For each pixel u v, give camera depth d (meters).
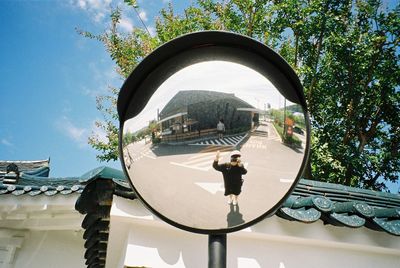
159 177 1.44
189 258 2.64
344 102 14.73
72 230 6.25
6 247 5.80
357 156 12.84
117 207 2.58
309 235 2.87
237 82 1.43
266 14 13.01
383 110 14.87
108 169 2.50
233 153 1.49
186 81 1.44
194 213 1.40
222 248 1.34
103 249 3.65
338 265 2.99
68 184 5.25
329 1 13.52
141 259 2.56
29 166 9.75
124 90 1.38
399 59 13.93
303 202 2.78
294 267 2.88
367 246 2.97
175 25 13.28
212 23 13.50
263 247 2.91
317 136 13.96
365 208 2.77
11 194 4.86
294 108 1.40
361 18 14.40
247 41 1.32
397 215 2.76
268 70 1.41
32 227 5.94
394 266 3.11
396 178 14.28
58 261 6.05
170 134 1.48
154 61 1.35
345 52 13.52
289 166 1.41
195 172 1.46
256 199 1.42
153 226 2.69
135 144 1.42
